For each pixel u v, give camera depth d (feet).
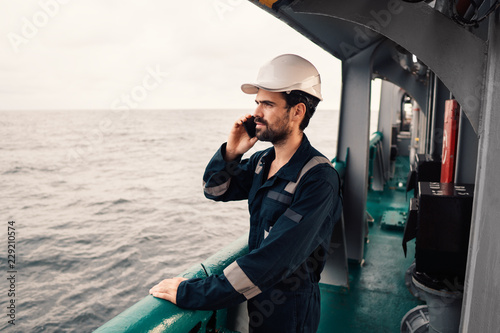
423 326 8.05
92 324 43.37
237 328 5.18
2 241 70.08
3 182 122.31
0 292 49.08
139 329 3.22
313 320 4.55
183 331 3.70
